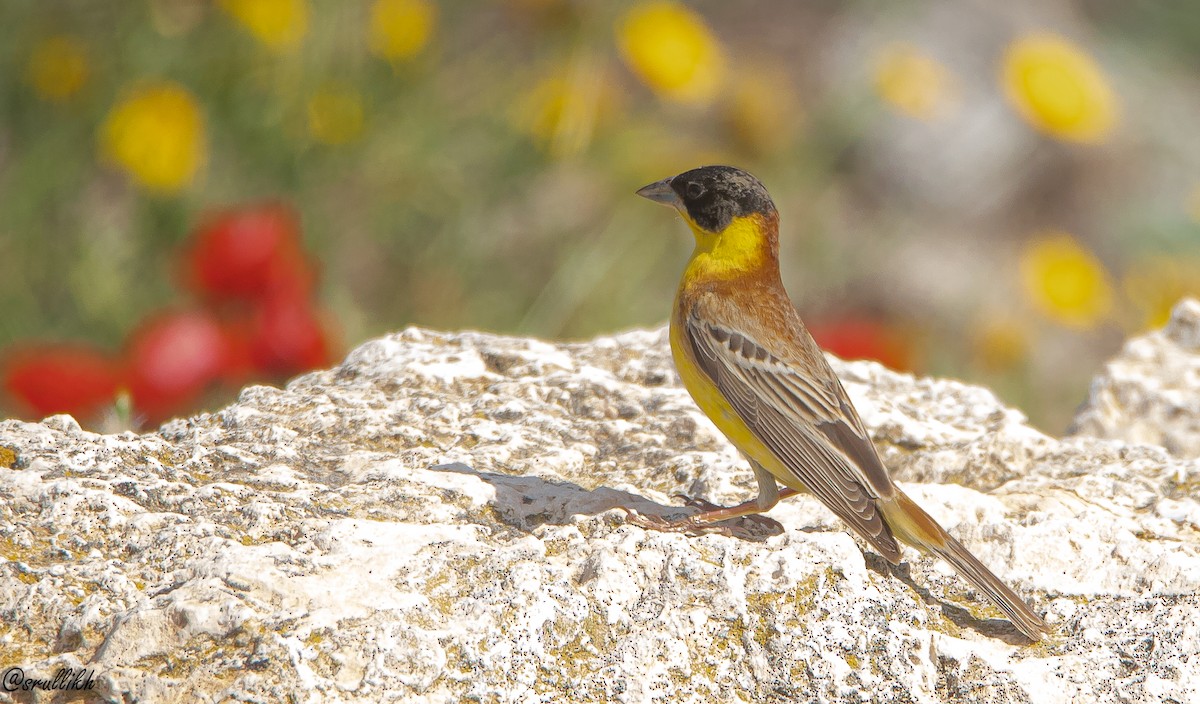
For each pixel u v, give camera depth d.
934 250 22.94
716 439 9.65
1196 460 9.60
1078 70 19.91
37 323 15.51
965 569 7.57
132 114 14.98
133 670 6.39
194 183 15.88
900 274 21.97
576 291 16.91
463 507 8.20
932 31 25.70
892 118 24.25
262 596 6.85
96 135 16.17
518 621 7.00
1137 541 8.12
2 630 6.72
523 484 8.58
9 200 15.93
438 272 16.95
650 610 7.25
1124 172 25.45
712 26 25.81
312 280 13.63
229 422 9.30
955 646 7.28
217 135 16.42
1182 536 8.45
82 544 7.26
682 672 7.00
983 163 24.41
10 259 15.70
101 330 15.36
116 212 16.25
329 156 16.67
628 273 17.53
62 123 16.20
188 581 6.96
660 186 9.55
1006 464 9.55
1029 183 24.64
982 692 7.14
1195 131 26.31
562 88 17.23
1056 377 20.47
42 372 10.81
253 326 11.38
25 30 16.19
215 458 8.52
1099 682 7.24
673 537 7.70
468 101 17.53
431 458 8.84
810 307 20.75
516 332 16.64
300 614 6.75
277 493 8.04
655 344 11.27
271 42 15.91
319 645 6.61
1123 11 28.03
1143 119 26.22
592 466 9.21
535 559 7.43
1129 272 22.02
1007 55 20.20
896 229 22.48
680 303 9.04
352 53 16.83
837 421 8.31
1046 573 8.02
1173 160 25.58
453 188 17.14
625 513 8.13
